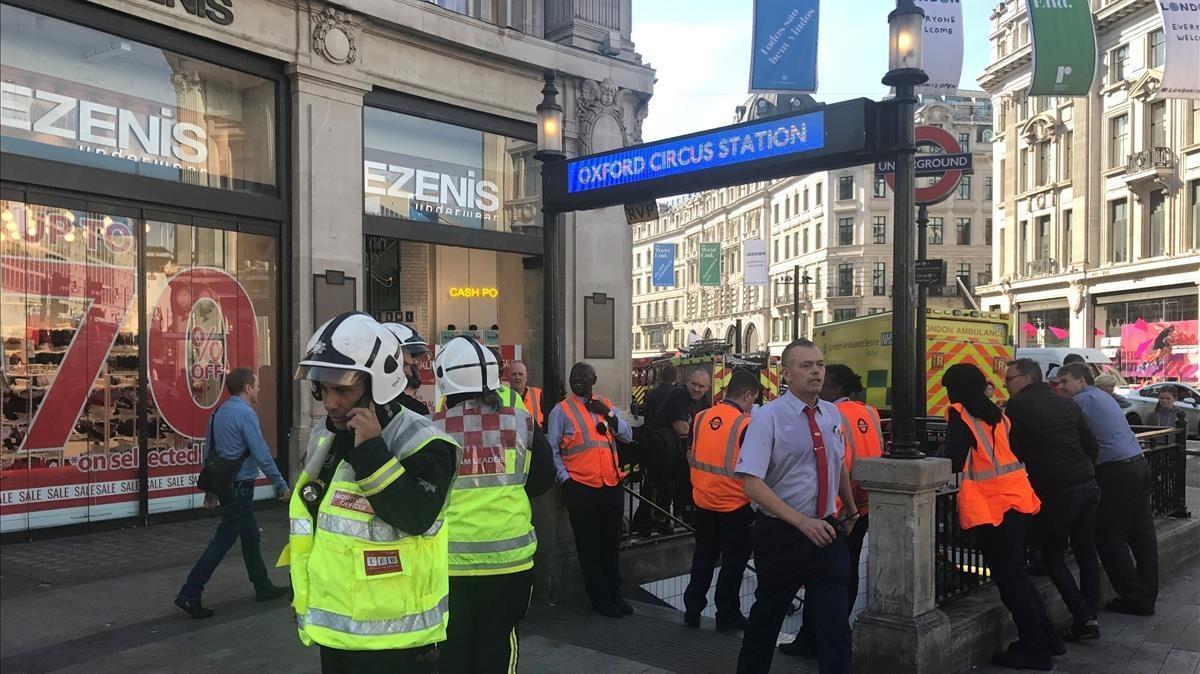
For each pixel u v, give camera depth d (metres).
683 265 90.19
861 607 6.55
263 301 9.72
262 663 4.73
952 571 5.24
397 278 12.88
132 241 8.56
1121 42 36.19
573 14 12.90
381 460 2.36
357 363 2.36
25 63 7.78
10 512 7.71
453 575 3.50
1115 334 36.72
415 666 2.53
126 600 5.93
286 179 9.85
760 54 9.73
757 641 3.98
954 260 63.38
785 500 3.89
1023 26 41.88
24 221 7.79
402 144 11.22
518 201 12.73
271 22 9.51
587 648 5.11
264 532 8.23
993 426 4.88
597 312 13.38
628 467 7.01
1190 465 13.87
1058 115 39.88
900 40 4.67
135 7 8.31
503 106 12.12
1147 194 35.22
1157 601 6.34
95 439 8.26
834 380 5.56
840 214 65.06
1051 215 40.41
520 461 3.70
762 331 75.06
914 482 4.39
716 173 5.70
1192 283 32.72
